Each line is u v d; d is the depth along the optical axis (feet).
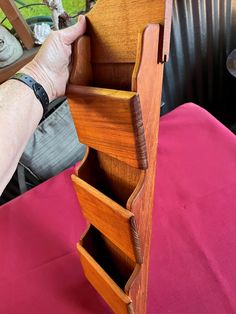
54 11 3.28
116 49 1.04
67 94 1.17
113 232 1.31
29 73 1.22
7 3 2.87
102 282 1.58
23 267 2.18
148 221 1.32
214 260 1.92
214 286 1.80
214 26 4.25
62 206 2.59
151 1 0.89
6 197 3.85
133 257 1.30
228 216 2.15
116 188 1.38
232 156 2.60
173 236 2.11
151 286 1.87
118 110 0.96
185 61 4.39
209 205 2.26
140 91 0.92
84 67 1.18
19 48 3.18
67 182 2.81
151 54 0.92
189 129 2.95
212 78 4.89
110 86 1.14
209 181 2.43
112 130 1.06
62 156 3.54
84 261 1.70
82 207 1.51
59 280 2.06
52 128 3.38
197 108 3.22
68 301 1.93
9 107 1.17
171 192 2.41
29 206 2.64
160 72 1.06
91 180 1.46
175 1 3.67
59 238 2.33
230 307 1.69
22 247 2.31
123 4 0.96
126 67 1.03
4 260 2.25
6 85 1.20
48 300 1.96
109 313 1.84
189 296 1.79
